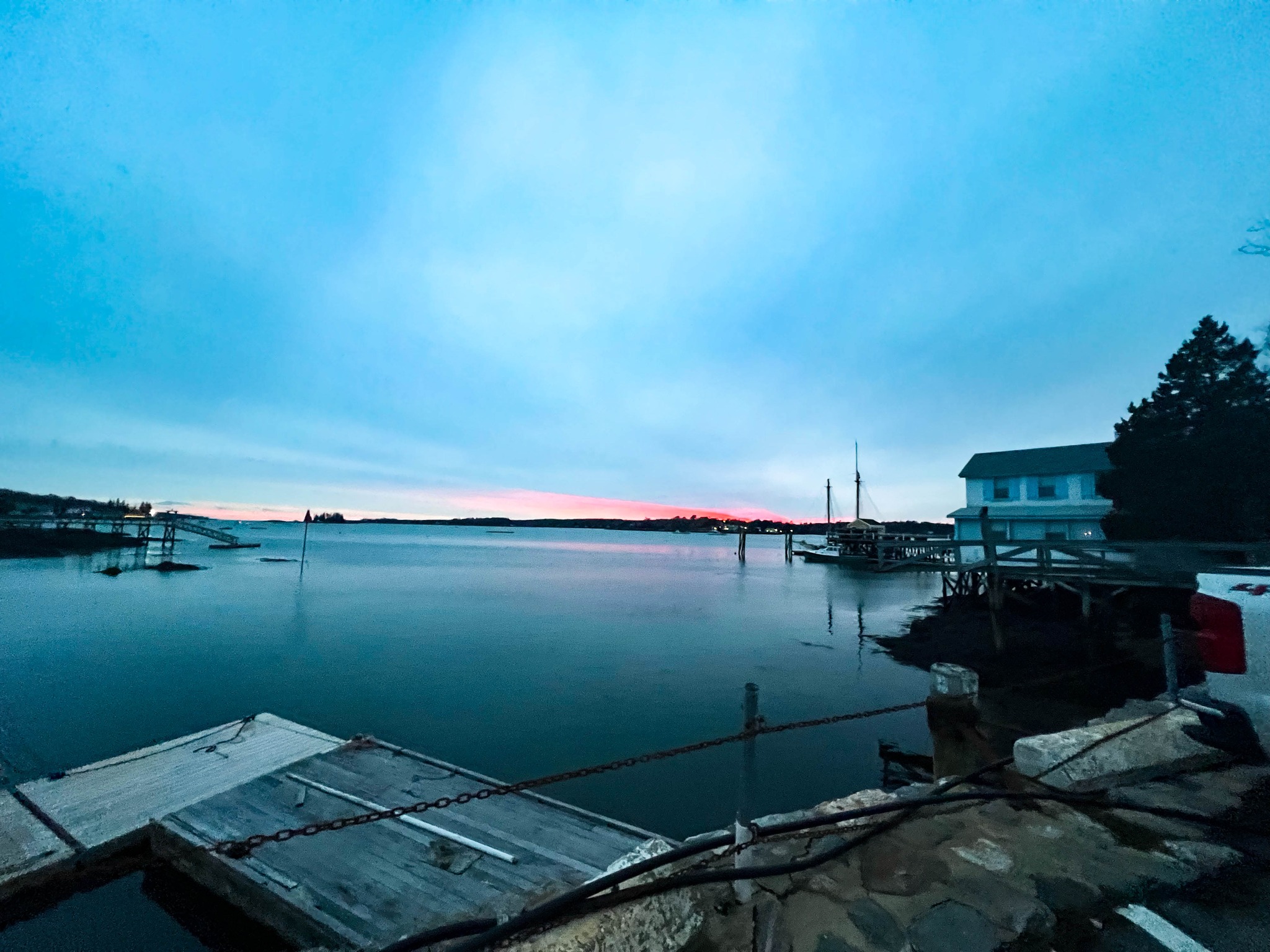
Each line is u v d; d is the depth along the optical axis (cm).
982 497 3356
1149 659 1526
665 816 964
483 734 1395
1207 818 365
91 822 781
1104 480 2164
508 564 7806
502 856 675
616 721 1501
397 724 1458
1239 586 353
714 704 1652
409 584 4928
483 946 226
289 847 697
